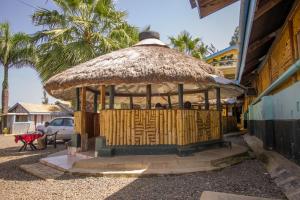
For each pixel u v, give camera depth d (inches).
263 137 368.8
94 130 400.5
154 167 267.1
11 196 201.5
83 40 616.1
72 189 214.7
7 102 1235.2
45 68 590.9
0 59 1151.6
